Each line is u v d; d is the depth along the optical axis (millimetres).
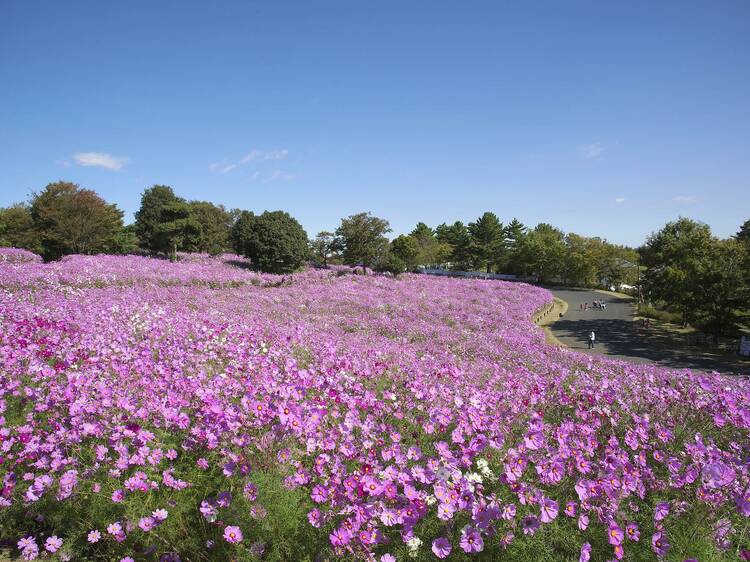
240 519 3369
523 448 3947
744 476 4066
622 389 7328
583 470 3785
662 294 30516
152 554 3369
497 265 83812
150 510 3561
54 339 7648
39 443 4051
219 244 43594
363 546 2955
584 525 3232
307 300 22312
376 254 37625
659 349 22688
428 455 4344
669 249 33812
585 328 29109
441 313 23219
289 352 9016
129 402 4832
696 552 3371
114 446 3846
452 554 3188
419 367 8992
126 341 8594
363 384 6973
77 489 3615
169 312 13984
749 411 5578
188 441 4270
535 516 3154
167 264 30234
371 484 3256
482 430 4570
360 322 18406
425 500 3279
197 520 3623
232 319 13766
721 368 18516
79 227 34156
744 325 28625
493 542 3211
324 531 3229
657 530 3410
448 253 82125
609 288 65375
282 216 33906
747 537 3787
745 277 24938
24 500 3625
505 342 16266
